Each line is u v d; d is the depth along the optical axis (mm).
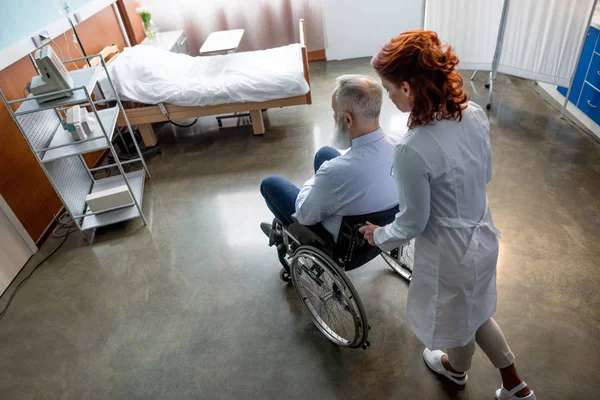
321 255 1445
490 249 1162
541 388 1503
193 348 1798
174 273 2193
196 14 4590
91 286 2180
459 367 1409
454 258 1120
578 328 1687
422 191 995
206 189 2844
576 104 3029
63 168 2582
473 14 3168
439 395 1523
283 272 2027
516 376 1369
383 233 1184
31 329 1980
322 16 4668
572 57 2844
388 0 4473
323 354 1711
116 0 3805
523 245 2086
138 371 1731
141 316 1975
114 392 1666
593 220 2188
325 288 1649
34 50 2570
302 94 3146
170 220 2584
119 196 2531
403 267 1968
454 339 1259
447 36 3359
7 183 2326
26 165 2500
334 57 4883
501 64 3264
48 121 2418
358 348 1697
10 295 2189
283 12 4648
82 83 2215
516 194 2432
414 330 1335
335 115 1298
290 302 1959
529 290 1860
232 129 3584
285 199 1667
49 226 2609
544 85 3516
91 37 3420
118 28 3936
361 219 1374
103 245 2453
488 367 1592
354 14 4574
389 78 950
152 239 2447
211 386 1644
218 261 2236
